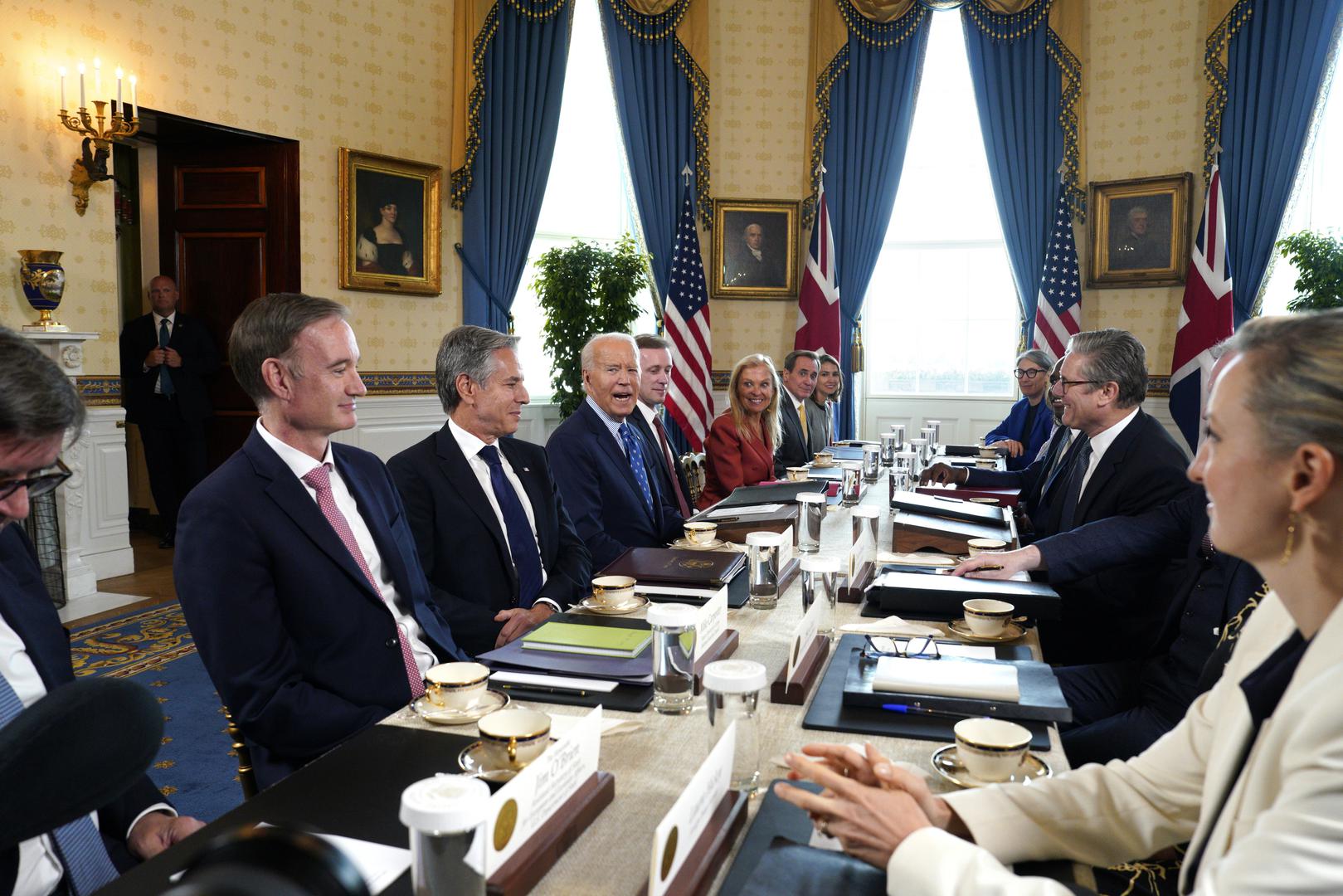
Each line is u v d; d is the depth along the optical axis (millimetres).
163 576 5691
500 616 2514
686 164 8492
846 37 8547
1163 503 2670
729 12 8656
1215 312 7539
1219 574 2074
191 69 5898
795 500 3617
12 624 1444
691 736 1486
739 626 2084
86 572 5285
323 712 1834
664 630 1562
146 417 6480
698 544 2857
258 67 6262
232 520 1872
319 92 6648
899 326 9211
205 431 6742
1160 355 8125
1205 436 1005
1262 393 916
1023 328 8445
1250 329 965
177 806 2852
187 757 3207
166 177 6691
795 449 5988
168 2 5754
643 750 1431
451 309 7699
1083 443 3414
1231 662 1188
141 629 4668
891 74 8539
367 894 506
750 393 4895
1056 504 3408
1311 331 914
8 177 5098
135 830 1550
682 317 8406
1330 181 7641
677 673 1569
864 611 2178
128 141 6594
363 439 7074
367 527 2146
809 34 8688
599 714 1276
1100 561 2469
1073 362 2850
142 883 1046
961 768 1313
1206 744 1169
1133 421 2824
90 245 5500
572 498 3361
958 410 9086
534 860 1061
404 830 1134
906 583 2180
